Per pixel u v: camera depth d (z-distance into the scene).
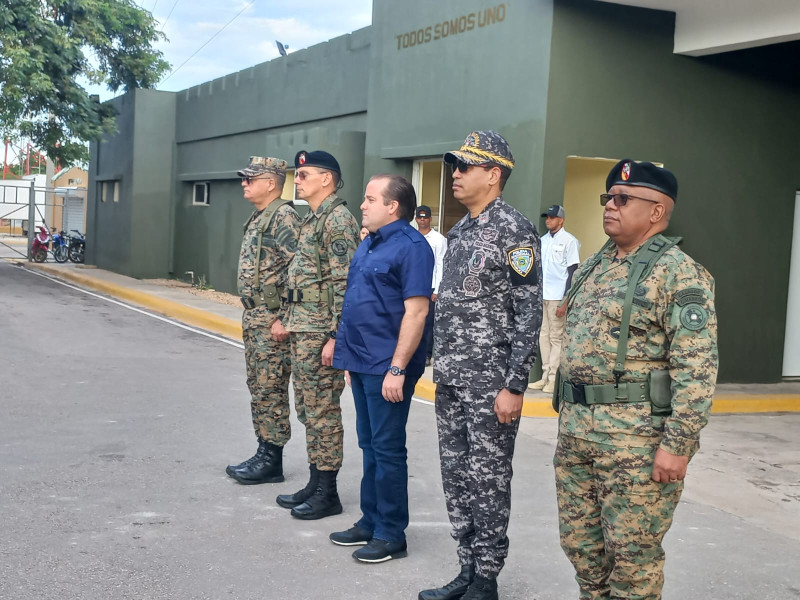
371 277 4.27
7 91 18.66
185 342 11.63
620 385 3.02
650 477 2.98
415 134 10.72
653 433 2.99
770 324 10.01
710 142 9.50
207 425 7.03
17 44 18.64
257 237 5.37
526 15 8.94
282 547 4.51
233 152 17.77
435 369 3.84
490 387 3.69
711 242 9.61
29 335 11.38
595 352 3.06
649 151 9.19
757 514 5.41
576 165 10.10
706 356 2.89
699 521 5.22
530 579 4.22
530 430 7.40
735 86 9.56
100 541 4.48
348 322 4.35
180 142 20.41
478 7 9.62
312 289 4.82
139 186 20.53
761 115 9.73
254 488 5.48
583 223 10.07
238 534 4.67
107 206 22.73
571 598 4.01
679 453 2.90
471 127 9.73
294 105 15.23
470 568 3.90
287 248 5.26
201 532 4.68
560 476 3.25
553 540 4.77
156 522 4.80
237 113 17.45
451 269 3.80
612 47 8.92
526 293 3.64
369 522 4.57
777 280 10.00
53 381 8.48
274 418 5.54
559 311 7.18
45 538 4.48
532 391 8.69
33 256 25.67
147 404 7.69
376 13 11.57
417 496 5.48
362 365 4.29
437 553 4.51
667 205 3.07
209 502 5.17
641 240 3.10
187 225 19.97
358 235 4.86
